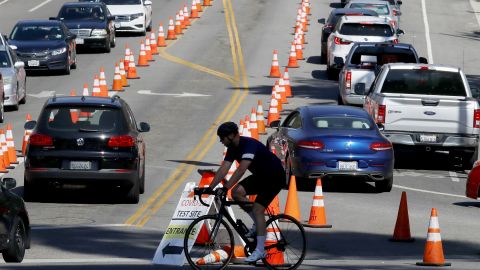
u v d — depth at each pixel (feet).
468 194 172.14
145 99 289.33
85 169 164.35
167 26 434.71
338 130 180.96
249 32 421.59
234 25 437.99
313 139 178.50
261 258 106.63
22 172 201.36
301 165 178.60
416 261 123.85
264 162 105.09
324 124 182.70
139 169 170.40
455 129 207.00
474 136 207.41
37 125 167.02
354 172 177.58
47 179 164.55
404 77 214.28
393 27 331.36
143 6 412.36
